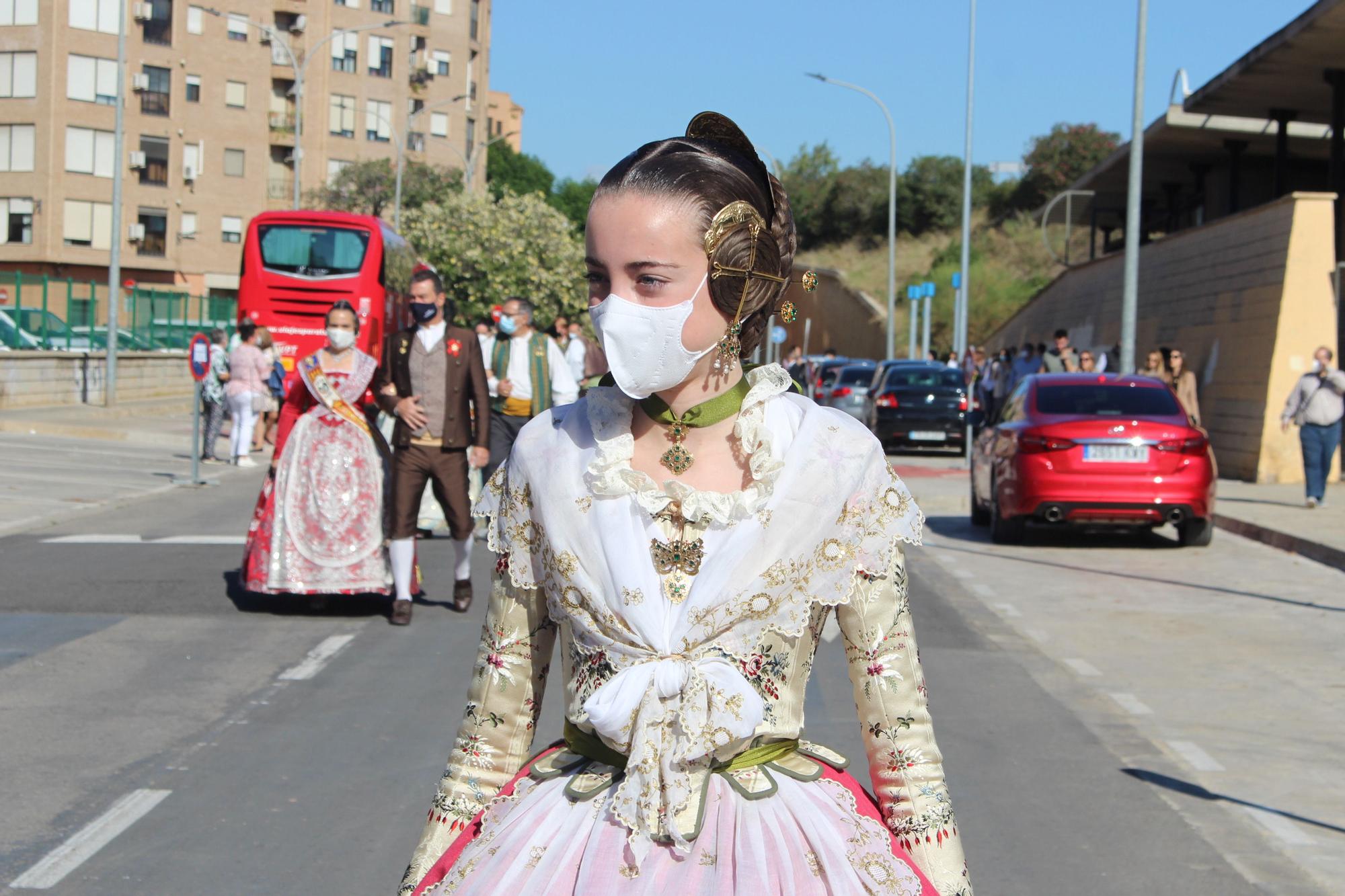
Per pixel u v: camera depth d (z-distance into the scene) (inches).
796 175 3469.5
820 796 77.6
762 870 72.2
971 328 2459.4
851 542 77.3
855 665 79.8
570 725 80.8
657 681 74.2
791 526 75.7
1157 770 244.5
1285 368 815.1
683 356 75.6
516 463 81.6
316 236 1066.7
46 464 768.9
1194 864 197.2
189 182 2568.9
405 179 2687.0
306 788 223.1
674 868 72.3
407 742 250.1
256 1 2664.9
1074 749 257.8
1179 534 557.3
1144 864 196.9
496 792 84.2
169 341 1581.0
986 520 636.7
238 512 603.8
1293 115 1059.9
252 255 1064.2
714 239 75.0
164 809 211.6
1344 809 224.2
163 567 441.4
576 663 78.6
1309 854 202.4
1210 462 539.2
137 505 621.0
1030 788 232.5
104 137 2298.2
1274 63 888.3
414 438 355.3
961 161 3250.5
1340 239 872.9
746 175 77.9
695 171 76.0
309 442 355.3
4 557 458.0
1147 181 1467.8
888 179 3294.8
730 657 75.4
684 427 78.2
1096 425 534.3
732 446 78.3
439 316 358.3
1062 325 1514.5
